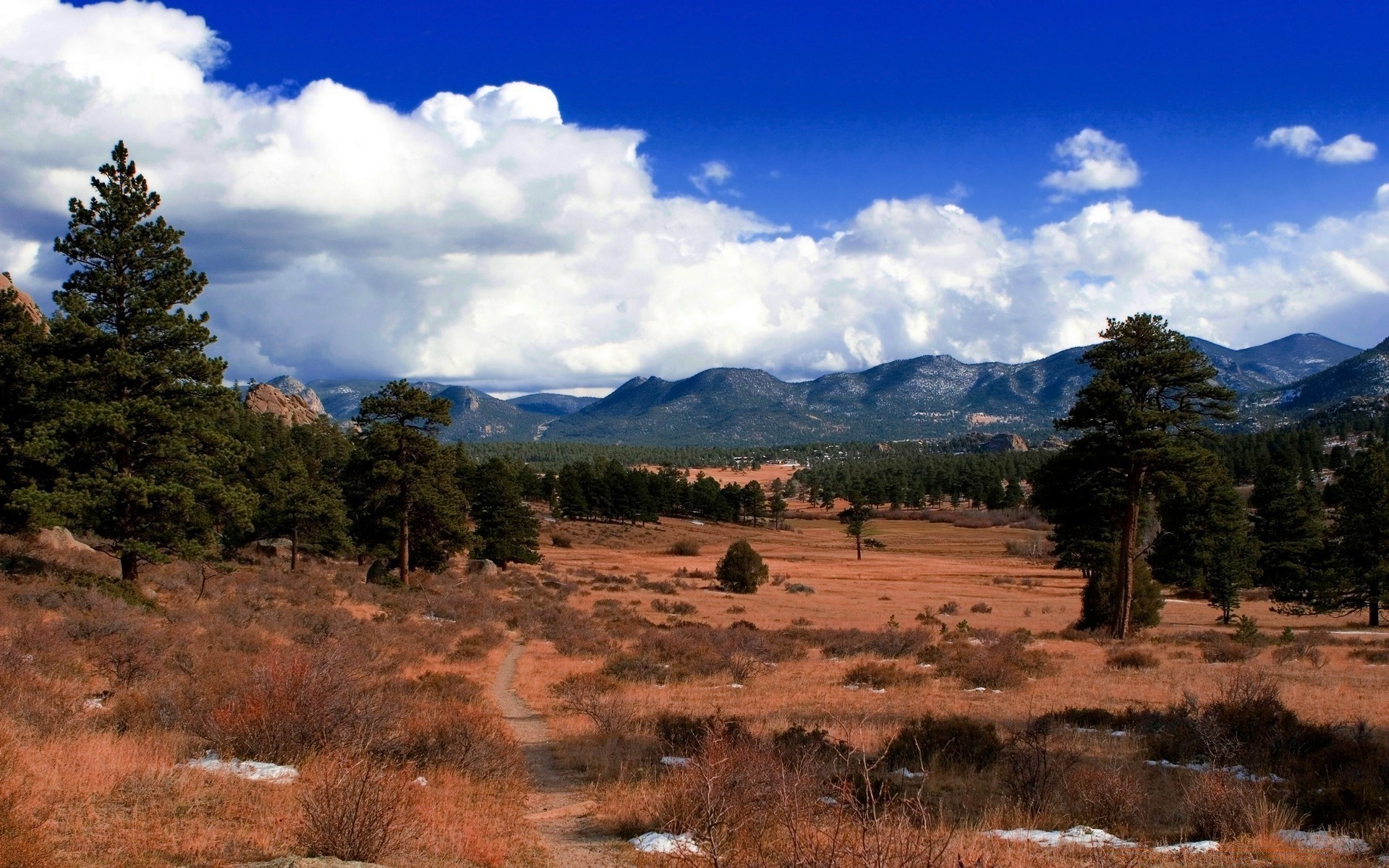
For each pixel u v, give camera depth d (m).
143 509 31.33
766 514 186.25
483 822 9.62
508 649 32.31
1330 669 26.34
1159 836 9.70
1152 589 42.25
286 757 11.20
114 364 30.50
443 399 53.62
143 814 8.24
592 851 9.20
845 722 16.86
